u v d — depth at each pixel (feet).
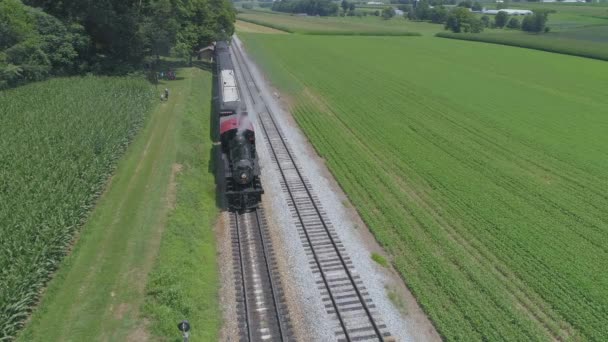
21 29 128.36
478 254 72.90
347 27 489.26
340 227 79.56
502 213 85.15
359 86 190.70
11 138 90.27
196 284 61.57
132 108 113.29
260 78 196.13
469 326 57.26
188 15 181.06
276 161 106.73
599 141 126.31
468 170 104.63
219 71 144.25
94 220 73.15
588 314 59.47
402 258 71.10
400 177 100.83
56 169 78.38
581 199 91.50
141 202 79.56
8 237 60.34
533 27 469.57
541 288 64.39
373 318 57.93
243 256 69.92
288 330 55.93
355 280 65.31
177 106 133.59
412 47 333.42
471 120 144.25
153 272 61.31
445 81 207.62
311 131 129.08
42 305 54.85
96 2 150.92
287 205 86.48
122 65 158.61
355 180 98.17
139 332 52.34
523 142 124.06
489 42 376.48
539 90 193.06
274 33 395.34
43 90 122.42
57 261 61.98
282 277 65.51
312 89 181.57
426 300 61.57
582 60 282.77
